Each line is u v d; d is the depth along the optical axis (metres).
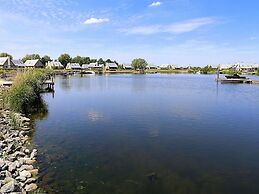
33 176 11.88
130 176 12.31
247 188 11.42
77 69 161.75
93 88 56.16
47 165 13.24
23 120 22.91
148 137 18.61
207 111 28.77
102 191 10.87
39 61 144.38
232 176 12.54
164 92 48.72
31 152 14.95
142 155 15.04
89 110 29.06
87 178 11.98
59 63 160.75
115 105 32.59
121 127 21.41
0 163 11.87
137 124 22.42
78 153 15.16
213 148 16.42
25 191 10.18
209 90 53.69
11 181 10.12
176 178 12.23
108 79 92.12
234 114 27.17
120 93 46.50
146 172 12.80
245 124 22.78
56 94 44.91
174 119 24.48
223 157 14.93
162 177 12.29
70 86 61.12
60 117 25.31
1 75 63.16
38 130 20.31
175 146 16.70
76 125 22.03
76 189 10.95
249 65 179.50
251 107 31.80
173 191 11.05
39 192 10.32
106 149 15.95
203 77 113.50
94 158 14.43
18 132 18.70
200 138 18.52
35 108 29.86
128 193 10.79
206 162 14.18
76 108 30.45
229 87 61.69
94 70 162.12
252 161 14.41
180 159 14.52
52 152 15.20
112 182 11.67
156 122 23.25
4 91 31.58
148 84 68.81
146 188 11.23
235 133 19.91
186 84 70.06
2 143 15.21
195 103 34.81
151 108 30.42
